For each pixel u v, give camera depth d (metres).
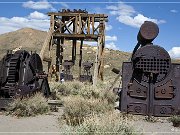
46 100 14.89
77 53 108.75
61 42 36.97
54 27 35.75
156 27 14.02
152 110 13.57
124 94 13.80
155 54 13.59
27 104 13.38
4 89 14.93
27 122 11.36
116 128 7.93
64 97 18.98
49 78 34.38
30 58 15.70
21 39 154.62
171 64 13.73
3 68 15.27
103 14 33.75
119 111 14.02
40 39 157.88
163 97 13.58
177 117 11.86
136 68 13.71
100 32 33.84
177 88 13.67
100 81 32.50
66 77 39.25
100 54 32.84
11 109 13.38
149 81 13.69
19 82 15.27
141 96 13.65
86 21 34.44
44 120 11.84
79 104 12.20
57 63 38.25
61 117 12.11
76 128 8.14
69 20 34.22
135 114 13.62
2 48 146.62
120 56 105.62
